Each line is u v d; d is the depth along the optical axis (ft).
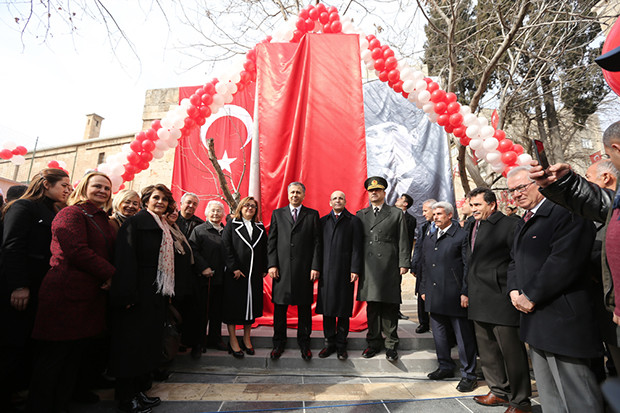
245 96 24.90
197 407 8.34
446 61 23.49
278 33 16.33
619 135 5.20
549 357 6.76
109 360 7.82
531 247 7.23
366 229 11.82
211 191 24.09
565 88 22.82
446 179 22.30
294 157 14.83
